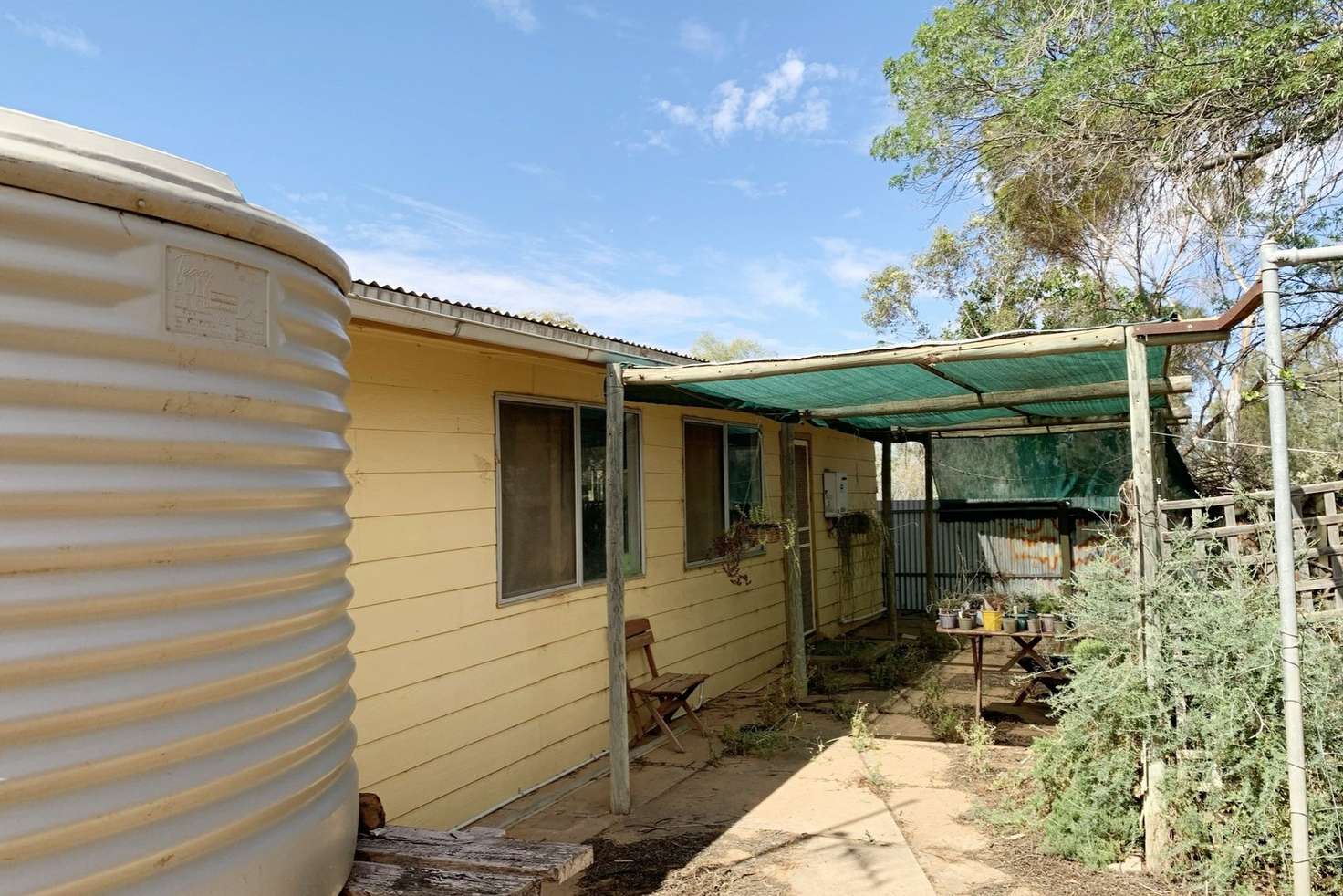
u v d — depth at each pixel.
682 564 7.19
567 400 5.71
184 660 1.28
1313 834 3.47
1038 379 5.66
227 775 1.34
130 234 1.26
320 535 1.62
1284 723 3.57
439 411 4.64
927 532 10.09
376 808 2.31
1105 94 7.91
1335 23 6.61
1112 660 4.10
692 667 7.24
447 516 4.66
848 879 3.92
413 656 4.39
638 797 5.11
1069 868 3.94
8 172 1.13
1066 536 10.01
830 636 10.33
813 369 4.57
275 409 1.50
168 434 1.28
